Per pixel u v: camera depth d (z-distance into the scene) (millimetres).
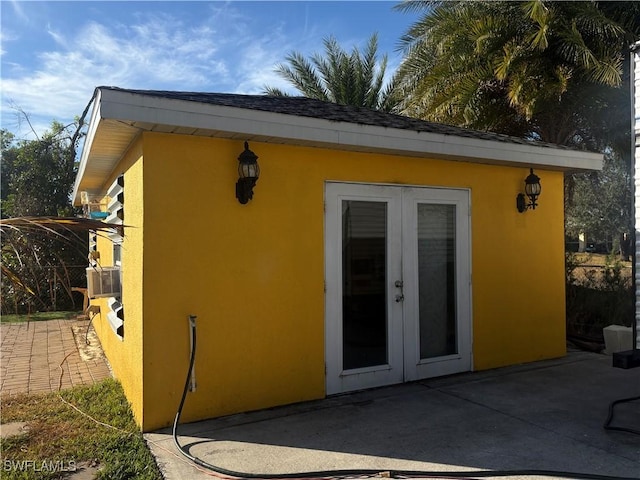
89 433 4316
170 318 4539
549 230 7309
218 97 5703
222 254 4805
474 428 4441
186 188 4629
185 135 4629
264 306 5023
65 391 5613
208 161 4742
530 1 9117
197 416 4656
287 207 5172
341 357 5500
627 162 11477
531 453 3891
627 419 4641
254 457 3838
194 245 4660
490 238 6699
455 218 6410
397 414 4820
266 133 4668
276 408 5023
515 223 6945
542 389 5672
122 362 5621
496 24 9914
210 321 4734
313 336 5312
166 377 4508
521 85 9352
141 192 4488
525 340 7023
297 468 3637
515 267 6934
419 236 6121
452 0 10758
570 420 4641
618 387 5762
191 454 3895
